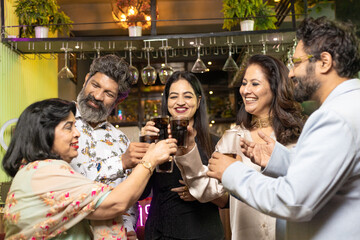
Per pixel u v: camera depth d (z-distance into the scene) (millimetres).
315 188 1126
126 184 1455
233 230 1996
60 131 1472
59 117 1464
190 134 1834
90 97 2256
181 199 2059
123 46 4691
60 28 4766
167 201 2084
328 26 1281
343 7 4820
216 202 2088
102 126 2416
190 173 1854
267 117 2113
